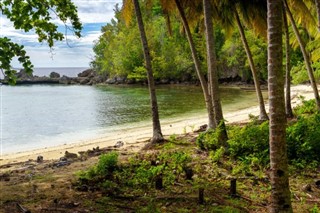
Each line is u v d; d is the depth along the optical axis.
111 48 70.81
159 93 49.31
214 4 15.12
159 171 8.02
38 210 6.46
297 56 41.12
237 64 58.12
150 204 6.54
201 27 17.02
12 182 8.70
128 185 7.71
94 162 10.69
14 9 5.62
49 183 8.38
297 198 6.82
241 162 8.87
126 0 13.49
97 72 84.88
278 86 5.06
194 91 52.25
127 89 61.81
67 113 33.50
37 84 88.44
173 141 12.74
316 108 16.50
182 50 63.31
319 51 20.84
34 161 12.83
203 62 59.53
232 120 21.25
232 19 16.41
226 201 6.63
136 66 65.75
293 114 17.17
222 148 9.44
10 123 27.98
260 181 7.71
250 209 6.28
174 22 60.59
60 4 6.29
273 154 5.14
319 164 8.74
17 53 5.09
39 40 6.58
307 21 16.08
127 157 10.77
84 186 7.73
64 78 93.00
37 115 32.66
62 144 18.89
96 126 25.16
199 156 9.93
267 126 9.91
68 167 10.21
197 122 22.92
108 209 6.42
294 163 8.72
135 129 22.42
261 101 16.14
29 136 22.20
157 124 12.98
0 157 15.56
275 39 5.02
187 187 7.45
